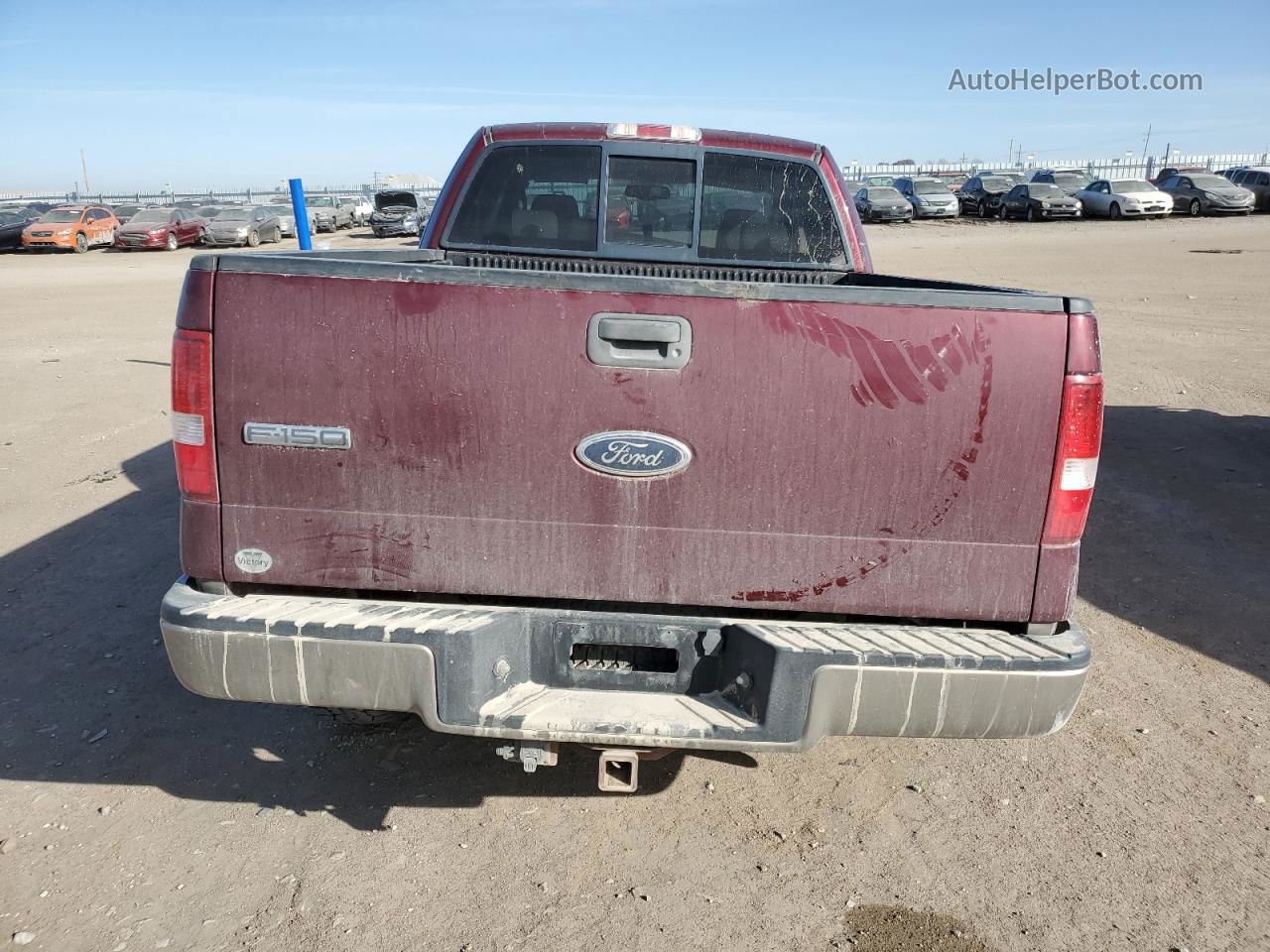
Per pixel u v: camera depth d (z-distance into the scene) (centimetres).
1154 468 735
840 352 251
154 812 328
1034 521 258
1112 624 484
